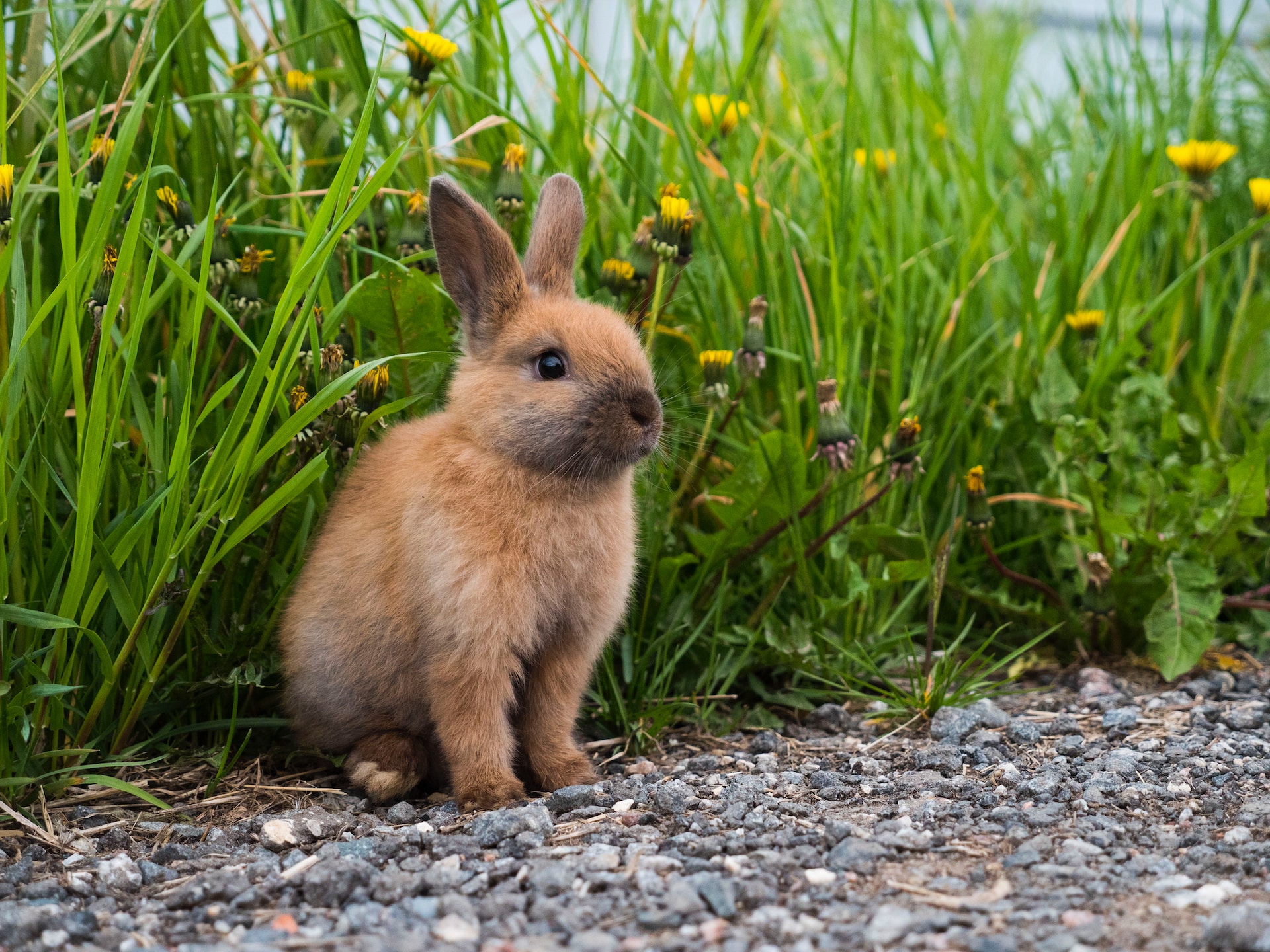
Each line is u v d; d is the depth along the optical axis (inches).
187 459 36.3
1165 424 45.1
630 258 41.2
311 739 38.5
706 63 49.3
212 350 39.4
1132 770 37.4
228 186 41.6
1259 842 34.5
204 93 41.5
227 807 36.8
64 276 34.9
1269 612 44.9
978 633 45.3
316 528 39.2
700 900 32.7
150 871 34.1
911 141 46.9
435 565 36.5
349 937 32.3
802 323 43.0
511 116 41.4
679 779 37.6
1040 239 50.4
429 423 38.5
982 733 39.3
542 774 38.0
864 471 42.4
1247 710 40.4
